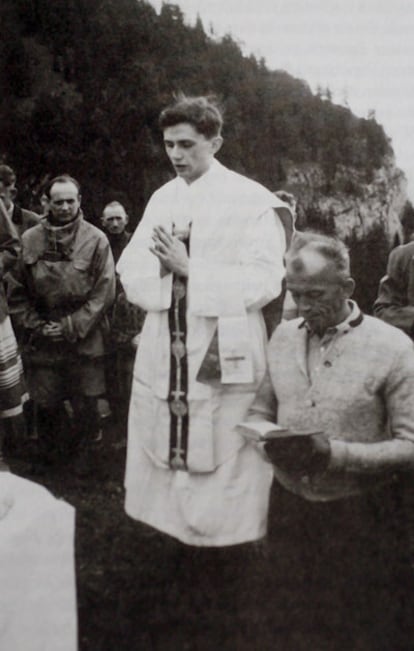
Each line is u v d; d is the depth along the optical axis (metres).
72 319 3.23
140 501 2.75
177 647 2.38
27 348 3.28
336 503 2.09
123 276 2.73
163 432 2.64
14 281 3.26
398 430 1.95
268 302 2.54
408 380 1.94
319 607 2.23
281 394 2.09
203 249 2.58
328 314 1.99
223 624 2.38
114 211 3.21
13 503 2.25
